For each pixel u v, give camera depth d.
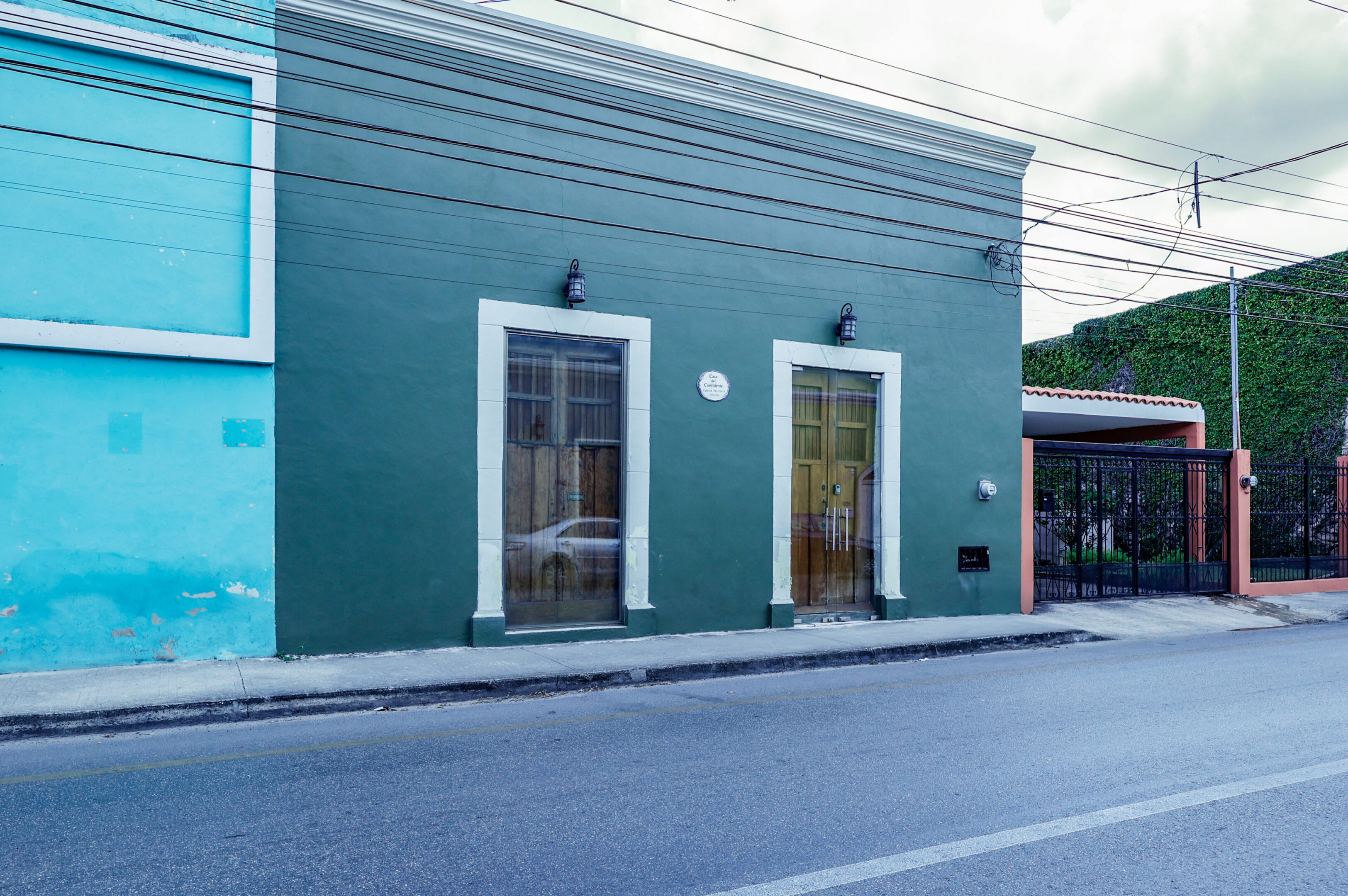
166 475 7.81
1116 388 22.62
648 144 9.95
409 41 8.82
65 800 4.65
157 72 7.86
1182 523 13.99
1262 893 3.50
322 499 8.36
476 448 9.02
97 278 7.60
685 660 8.36
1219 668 8.57
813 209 10.91
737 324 10.41
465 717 6.59
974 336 12.03
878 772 5.08
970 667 8.72
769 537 10.52
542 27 9.26
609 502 9.85
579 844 4.00
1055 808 4.45
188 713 6.41
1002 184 12.27
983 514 11.98
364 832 4.16
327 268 8.43
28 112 7.41
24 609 7.35
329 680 7.24
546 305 9.38
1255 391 18.88
